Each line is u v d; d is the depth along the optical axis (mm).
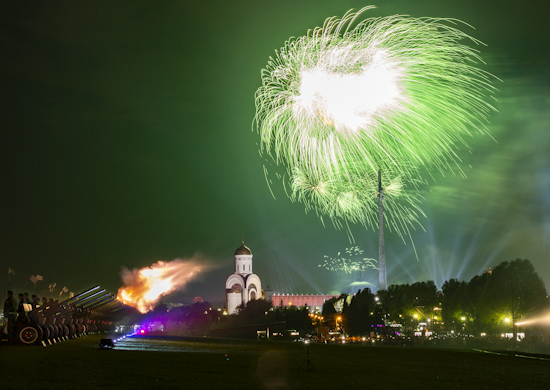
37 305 46594
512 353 64062
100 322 90000
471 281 123938
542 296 97812
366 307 131250
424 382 31047
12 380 23641
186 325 198125
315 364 41531
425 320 150500
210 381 27453
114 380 25734
